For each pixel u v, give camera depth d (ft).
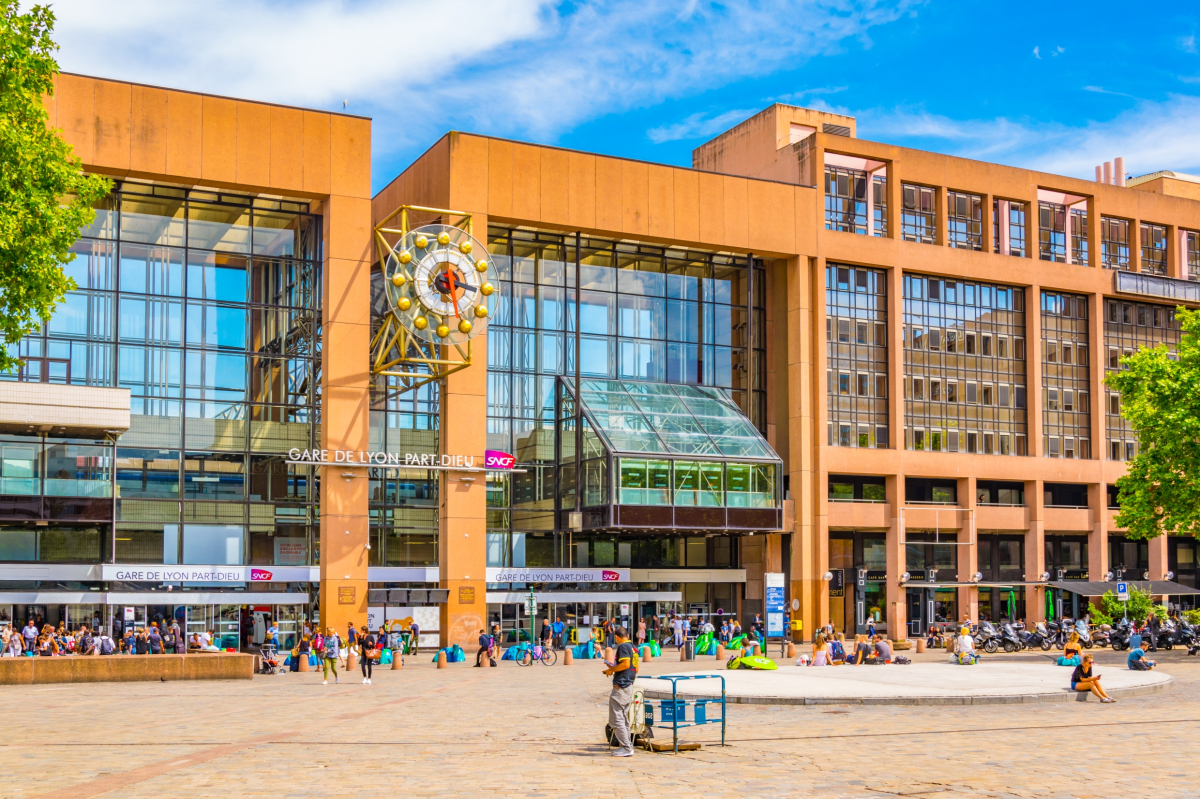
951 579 243.60
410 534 198.70
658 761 61.72
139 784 54.13
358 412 185.78
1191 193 293.84
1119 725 79.10
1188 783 54.80
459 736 73.92
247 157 182.70
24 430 164.76
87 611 171.12
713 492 201.67
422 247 186.60
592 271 216.74
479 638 171.32
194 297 184.44
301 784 53.98
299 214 192.95
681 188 215.92
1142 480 178.19
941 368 242.78
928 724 79.51
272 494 187.01
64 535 173.06
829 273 231.71
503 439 204.74
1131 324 267.39
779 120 244.01
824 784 54.13
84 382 174.91
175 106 178.50
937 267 240.12
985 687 101.24
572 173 207.00
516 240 210.79
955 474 239.09
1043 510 249.75
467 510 192.03
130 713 90.89
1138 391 183.83
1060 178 256.52
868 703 91.09
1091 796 51.21
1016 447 249.75
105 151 173.27
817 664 137.18
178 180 179.73
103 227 179.11
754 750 66.13
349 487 184.34
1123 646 181.68
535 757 63.26
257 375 187.62
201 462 182.39
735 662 131.13
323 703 100.37
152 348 180.55
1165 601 265.95
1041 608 246.06
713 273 229.25
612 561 214.48
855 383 231.91
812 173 230.07
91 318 176.55
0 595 161.58
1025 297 254.47
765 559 221.87
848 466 226.38
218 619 178.29
